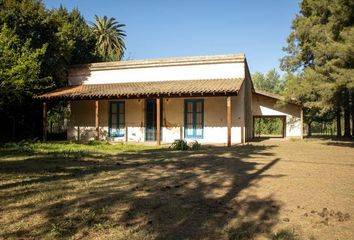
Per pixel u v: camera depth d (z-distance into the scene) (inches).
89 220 175.8
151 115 854.5
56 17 880.9
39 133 971.3
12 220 175.0
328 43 735.7
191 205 209.6
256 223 176.9
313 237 157.2
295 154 533.0
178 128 829.2
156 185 269.6
